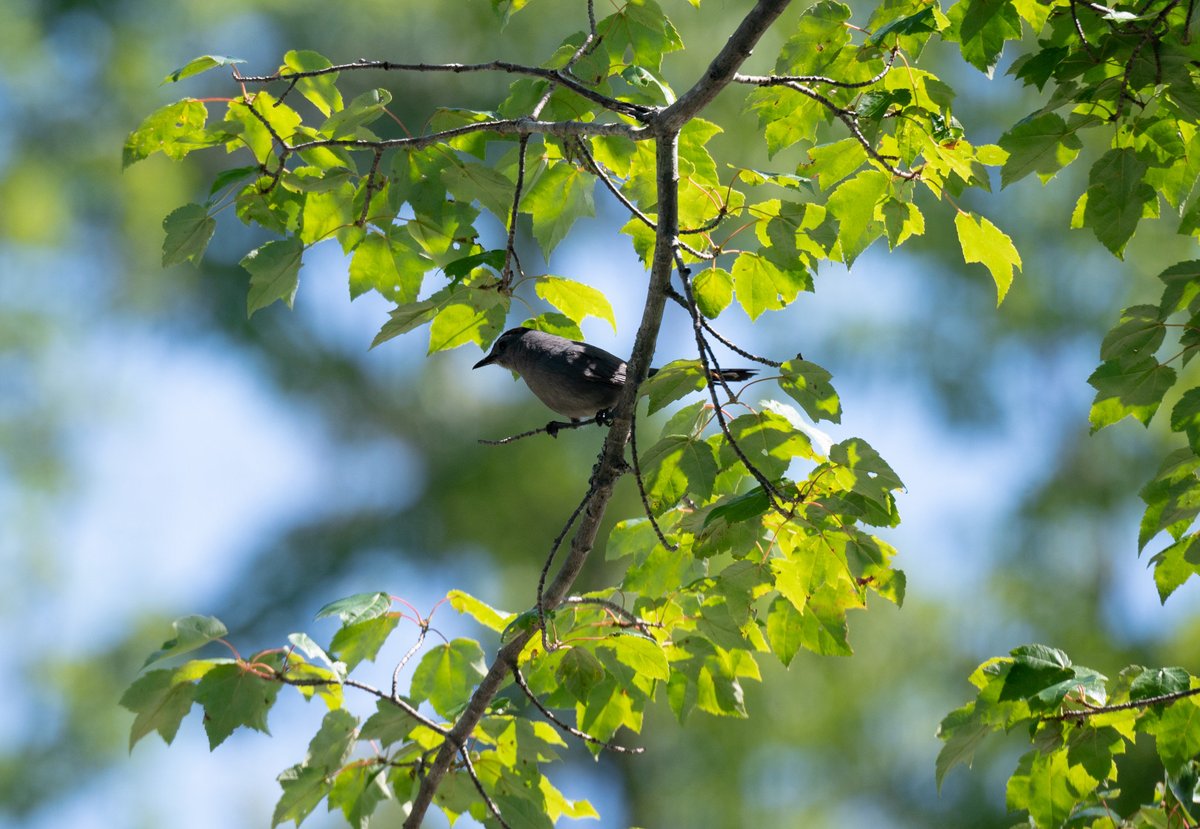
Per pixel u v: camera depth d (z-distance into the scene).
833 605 7.80
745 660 8.31
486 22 19.78
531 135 8.59
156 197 20.30
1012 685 6.92
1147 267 19.14
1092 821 7.54
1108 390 7.26
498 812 7.89
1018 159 7.27
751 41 7.11
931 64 19.16
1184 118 6.96
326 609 7.77
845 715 18.39
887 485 6.96
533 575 20.47
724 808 18.61
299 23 20.30
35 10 19.59
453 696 8.65
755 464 7.07
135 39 19.88
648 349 7.45
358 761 8.34
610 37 8.64
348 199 8.52
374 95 7.96
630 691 8.23
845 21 8.07
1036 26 7.97
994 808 17.77
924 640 18.77
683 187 8.65
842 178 8.27
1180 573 7.45
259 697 7.48
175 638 7.59
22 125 19.72
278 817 8.13
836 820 18.48
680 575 8.31
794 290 8.42
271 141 8.37
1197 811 7.09
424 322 8.29
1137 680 6.93
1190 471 7.26
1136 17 6.51
